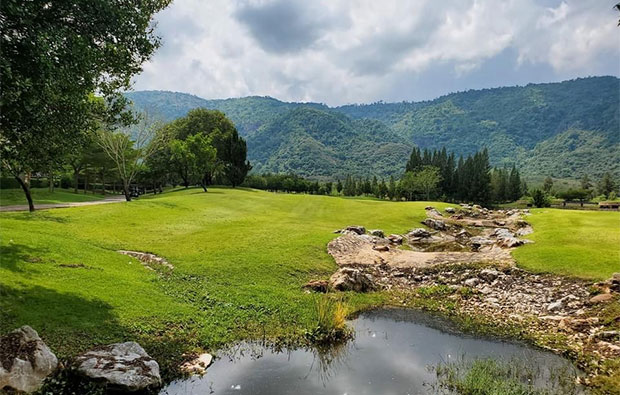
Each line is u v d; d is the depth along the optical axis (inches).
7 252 618.8
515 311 647.8
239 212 1640.0
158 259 808.9
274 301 631.2
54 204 1937.7
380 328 564.4
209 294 635.5
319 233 1130.7
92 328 442.6
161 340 459.5
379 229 1496.1
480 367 428.1
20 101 374.6
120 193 3801.7
